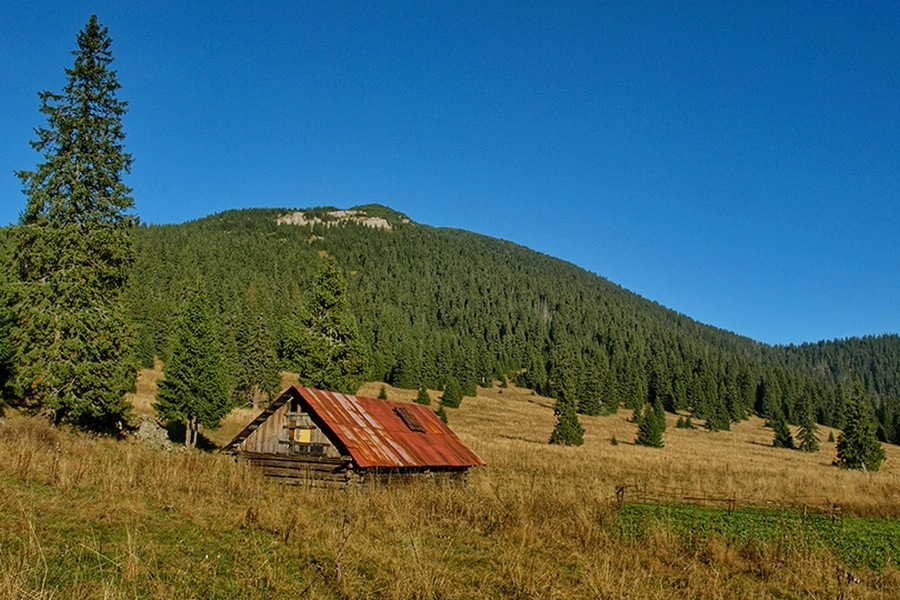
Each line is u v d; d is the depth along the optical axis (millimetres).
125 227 32688
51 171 30547
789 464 65000
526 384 154000
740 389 161875
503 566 12695
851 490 35406
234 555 11242
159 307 105375
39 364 29500
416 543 13398
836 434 139375
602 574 12047
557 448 57906
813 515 26688
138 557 9781
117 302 32875
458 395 105062
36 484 15047
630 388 147250
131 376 33031
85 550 10133
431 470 26734
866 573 15812
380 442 25078
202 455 24500
